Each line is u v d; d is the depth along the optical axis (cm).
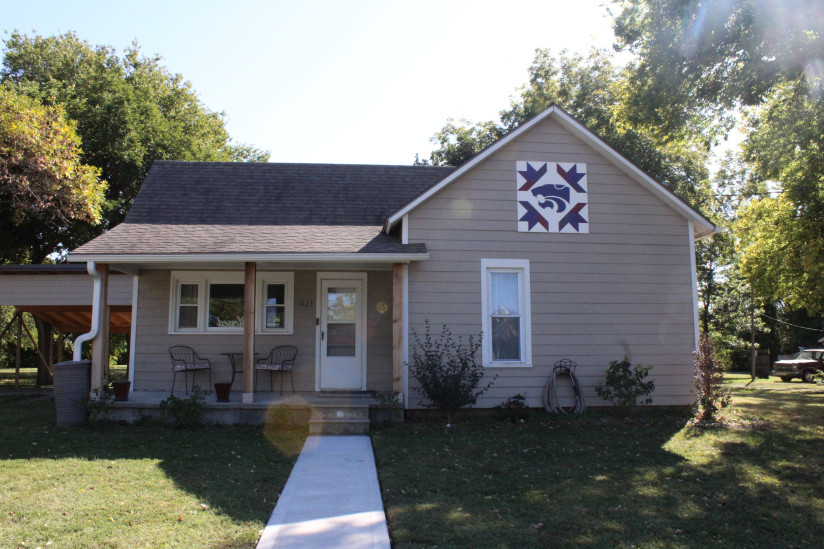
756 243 2389
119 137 2488
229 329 1261
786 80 1343
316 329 1254
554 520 543
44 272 1555
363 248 1062
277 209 1311
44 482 649
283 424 1007
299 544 486
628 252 1174
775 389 2155
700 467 752
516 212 1154
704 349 1100
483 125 3105
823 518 562
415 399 1095
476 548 476
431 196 1134
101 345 1041
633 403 1104
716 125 1653
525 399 1116
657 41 1358
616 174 1191
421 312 1112
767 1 1171
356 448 860
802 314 3900
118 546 466
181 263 1137
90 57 2992
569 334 1143
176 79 3250
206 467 729
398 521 538
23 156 1789
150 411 1020
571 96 2825
